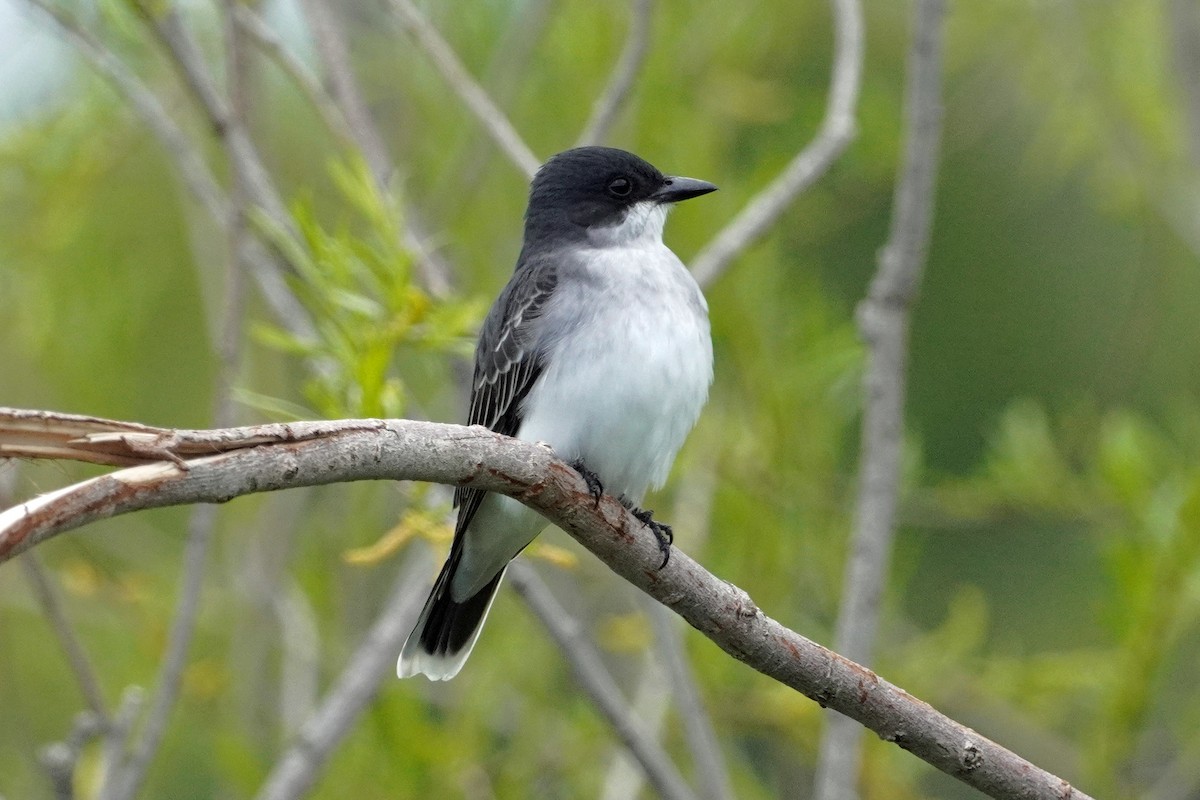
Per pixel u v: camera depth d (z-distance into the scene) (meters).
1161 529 10.88
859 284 15.05
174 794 12.96
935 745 6.61
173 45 9.30
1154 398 14.79
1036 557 14.98
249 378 11.95
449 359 10.01
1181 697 13.02
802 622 11.66
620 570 6.75
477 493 8.12
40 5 9.42
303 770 8.85
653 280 8.85
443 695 12.46
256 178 9.34
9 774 12.09
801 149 13.43
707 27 12.12
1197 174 11.88
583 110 12.00
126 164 12.99
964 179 15.31
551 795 11.66
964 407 15.27
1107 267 15.07
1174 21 12.05
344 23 11.77
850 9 10.37
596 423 8.65
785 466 11.37
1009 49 14.38
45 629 12.46
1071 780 12.41
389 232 8.62
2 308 12.53
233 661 11.56
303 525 12.39
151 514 13.62
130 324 12.69
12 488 8.78
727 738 11.77
